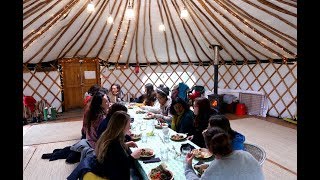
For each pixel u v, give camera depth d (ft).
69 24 17.90
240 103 25.70
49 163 13.21
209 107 9.89
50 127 20.33
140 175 7.99
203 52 25.61
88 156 8.20
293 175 11.51
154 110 15.08
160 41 23.56
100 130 9.86
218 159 5.14
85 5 16.20
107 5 17.26
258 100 24.54
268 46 20.29
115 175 7.01
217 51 22.80
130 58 26.86
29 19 14.64
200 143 9.57
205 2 16.42
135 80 28.12
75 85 25.91
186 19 19.40
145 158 7.42
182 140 9.21
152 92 17.70
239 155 5.11
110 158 7.07
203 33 21.07
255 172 4.98
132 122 12.17
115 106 9.93
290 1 12.07
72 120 22.53
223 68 27.71
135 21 19.79
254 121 22.03
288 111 22.20
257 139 16.84
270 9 14.01
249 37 19.08
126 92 27.94
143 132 10.44
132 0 16.31
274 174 11.63
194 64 28.48
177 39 23.29
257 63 24.22
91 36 21.29
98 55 25.53
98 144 7.36
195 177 5.65
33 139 17.31
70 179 7.51
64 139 17.30
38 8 13.84
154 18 19.54
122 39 22.66
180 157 7.48
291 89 21.72
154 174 6.15
